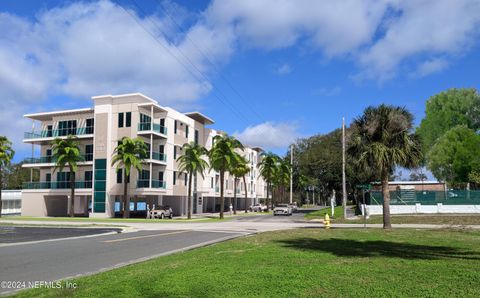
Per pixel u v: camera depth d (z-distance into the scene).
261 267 10.22
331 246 15.26
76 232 25.59
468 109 66.56
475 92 67.25
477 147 56.16
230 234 23.88
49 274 10.26
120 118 50.84
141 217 51.84
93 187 50.72
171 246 17.12
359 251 13.57
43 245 17.50
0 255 14.04
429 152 61.41
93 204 50.47
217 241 19.42
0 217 48.00
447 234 20.56
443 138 60.34
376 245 15.52
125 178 45.62
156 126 50.75
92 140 53.16
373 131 24.38
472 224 28.88
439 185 56.56
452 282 8.14
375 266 10.23
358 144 24.88
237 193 83.94
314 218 43.53
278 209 57.84
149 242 18.91
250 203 97.69
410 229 24.66
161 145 53.03
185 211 59.66
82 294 7.39
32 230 27.48
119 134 50.59
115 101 51.22
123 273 9.64
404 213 39.16
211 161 50.81
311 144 78.88
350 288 7.67
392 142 24.42
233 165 50.03
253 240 18.38
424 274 9.02
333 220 36.59
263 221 39.97
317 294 7.24
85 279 8.92
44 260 12.80
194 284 8.13
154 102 52.38
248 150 92.75
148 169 52.03
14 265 11.75
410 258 11.73
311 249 14.30
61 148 48.91
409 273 9.16
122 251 15.30
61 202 56.97
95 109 51.56
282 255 12.63
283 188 100.31
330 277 8.74
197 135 64.12
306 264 10.69
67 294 7.44
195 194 64.50
